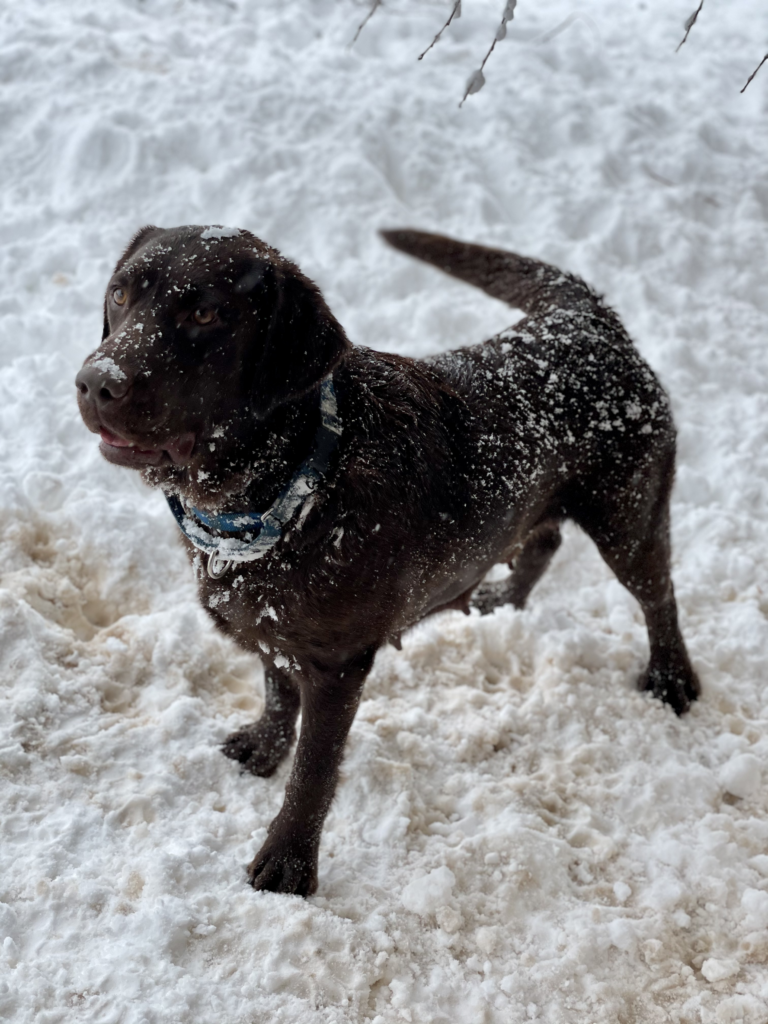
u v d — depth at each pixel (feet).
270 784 4.78
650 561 5.16
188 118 8.84
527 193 8.98
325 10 11.82
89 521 5.58
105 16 10.78
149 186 8.34
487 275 5.48
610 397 4.83
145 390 3.56
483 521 4.42
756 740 5.26
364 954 4.17
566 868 4.63
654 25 12.92
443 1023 4.06
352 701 4.24
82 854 4.33
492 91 10.20
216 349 3.68
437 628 5.64
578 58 11.23
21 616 5.01
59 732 4.73
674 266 8.48
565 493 4.91
